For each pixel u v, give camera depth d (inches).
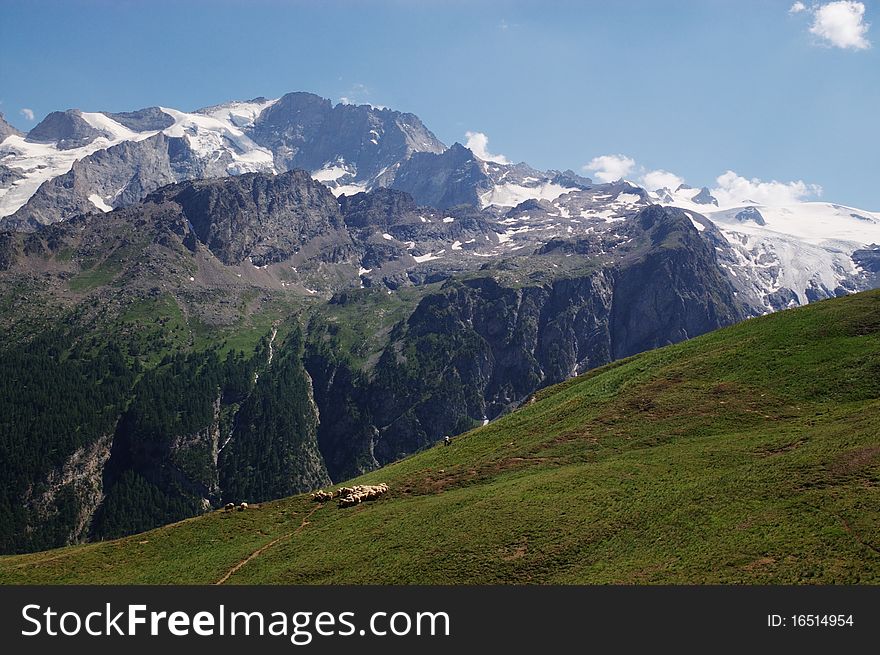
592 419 4372.5
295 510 3969.0
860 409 3398.1
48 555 3993.6
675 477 3080.7
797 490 2605.8
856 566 2074.3
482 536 2888.8
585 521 2832.2
